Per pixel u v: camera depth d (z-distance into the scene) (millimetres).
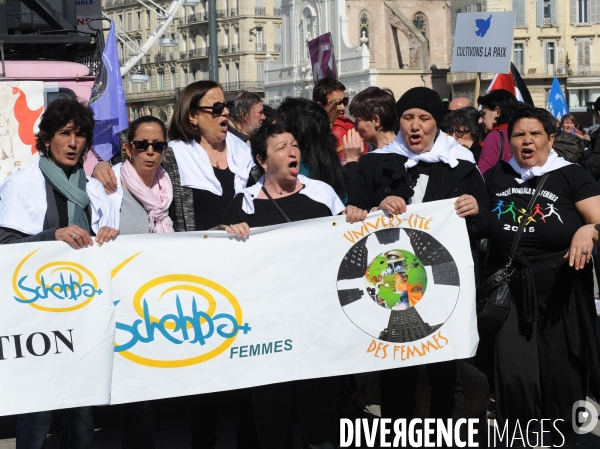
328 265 6352
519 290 6441
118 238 5973
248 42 111188
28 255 5781
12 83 9227
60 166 5949
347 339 6402
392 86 84625
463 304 6508
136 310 6043
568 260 6262
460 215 6453
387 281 6426
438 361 6508
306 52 92625
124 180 6621
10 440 7734
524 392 6441
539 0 79750
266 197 6492
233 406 8750
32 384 5832
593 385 6785
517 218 6461
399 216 6406
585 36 80125
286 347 6312
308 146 7230
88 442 6145
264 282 6262
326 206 6574
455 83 84562
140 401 6211
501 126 9500
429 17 93000
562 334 6438
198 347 6168
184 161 6965
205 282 6156
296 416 8266
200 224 6953
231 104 9164
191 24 113875
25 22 10219
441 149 6641
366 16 91000
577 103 80625
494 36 13250
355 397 7973
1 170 9195
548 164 6512
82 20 14516
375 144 7633
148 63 120125
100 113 9531
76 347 5898
